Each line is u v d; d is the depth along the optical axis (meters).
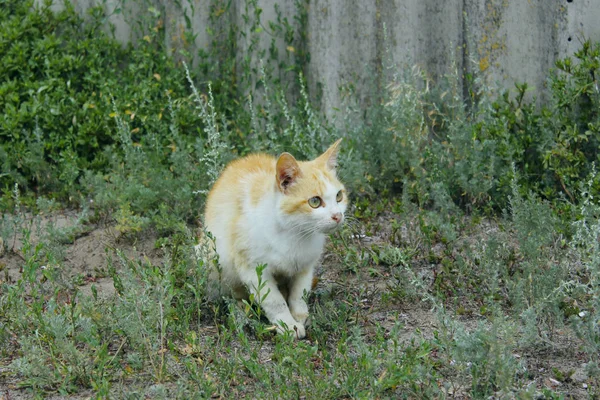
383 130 3.06
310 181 2.51
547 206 2.71
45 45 3.21
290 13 3.21
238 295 2.61
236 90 3.25
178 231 2.85
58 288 2.63
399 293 2.63
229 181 2.61
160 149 3.11
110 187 2.97
